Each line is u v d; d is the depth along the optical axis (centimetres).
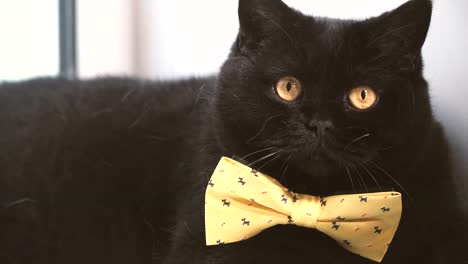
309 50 48
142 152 61
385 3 63
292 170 50
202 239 51
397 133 48
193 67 78
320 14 68
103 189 60
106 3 83
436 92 60
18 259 60
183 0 78
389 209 48
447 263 50
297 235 50
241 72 50
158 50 81
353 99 48
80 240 60
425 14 48
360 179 49
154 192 59
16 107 64
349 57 48
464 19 57
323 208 48
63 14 83
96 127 62
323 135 47
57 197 60
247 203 49
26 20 82
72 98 64
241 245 49
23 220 60
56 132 62
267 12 50
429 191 52
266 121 49
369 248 49
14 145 61
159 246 58
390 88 48
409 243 51
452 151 59
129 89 65
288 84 48
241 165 49
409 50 49
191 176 56
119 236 60
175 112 62
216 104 52
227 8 74
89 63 83
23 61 82
